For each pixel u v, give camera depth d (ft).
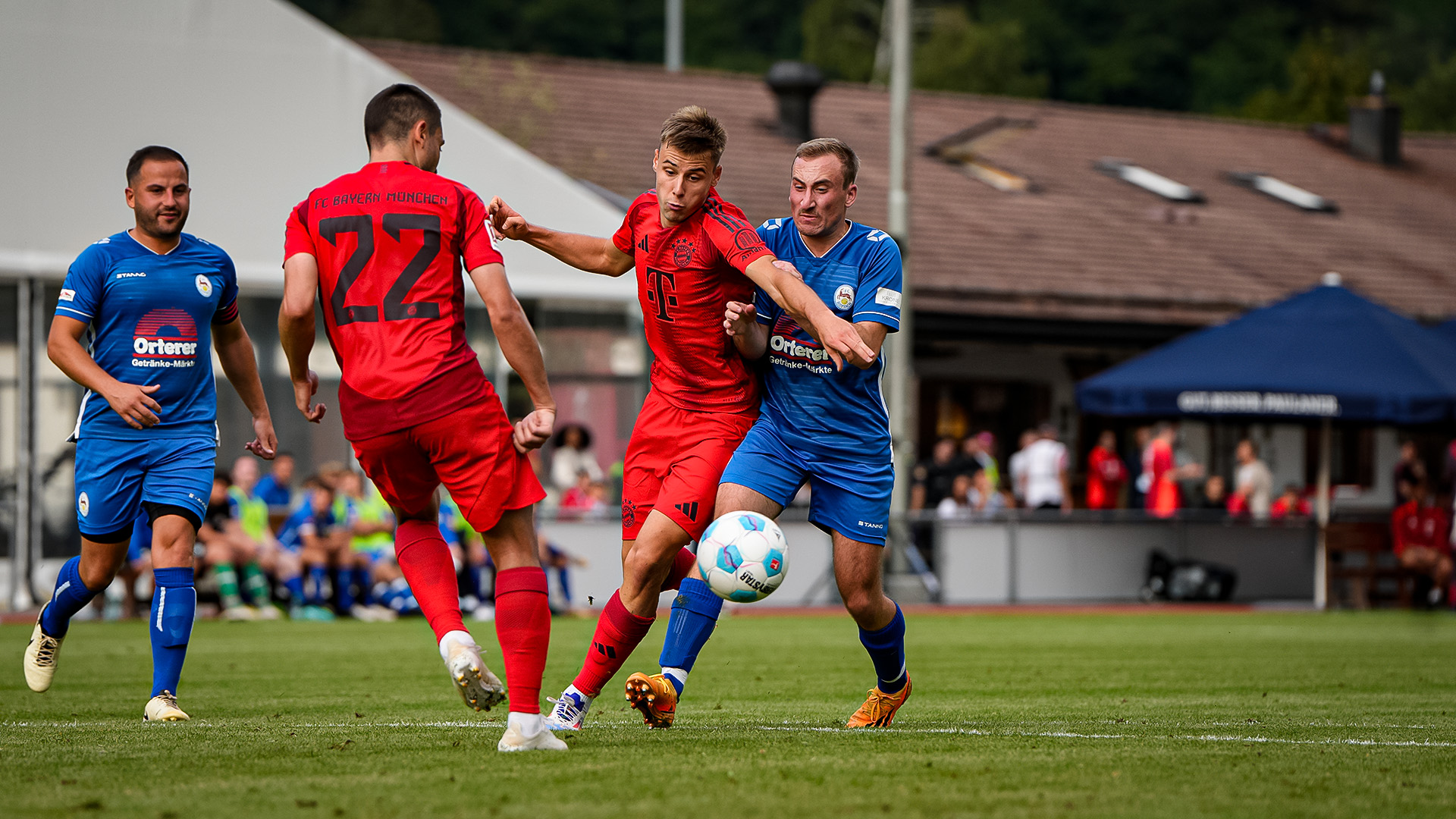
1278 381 120.88
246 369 47.14
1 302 115.65
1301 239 204.33
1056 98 403.34
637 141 192.34
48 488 114.73
